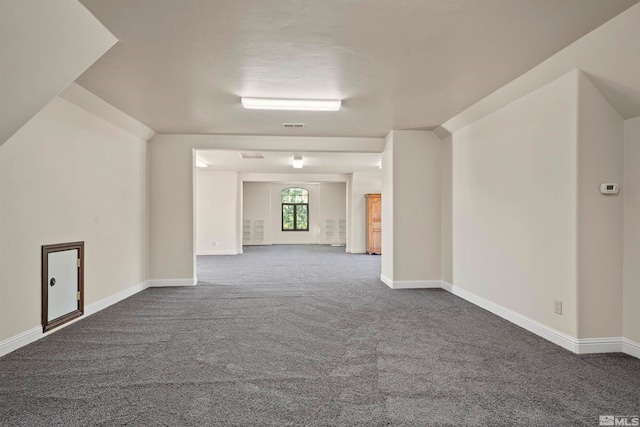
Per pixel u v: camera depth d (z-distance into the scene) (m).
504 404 2.16
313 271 7.28
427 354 2.94
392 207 5.52
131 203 5.07
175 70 3.12
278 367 2.70
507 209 3.83
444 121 4.95
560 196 3.06
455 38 2.56
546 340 3.23
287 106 4.02
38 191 3.27
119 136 4.74
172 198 5.71
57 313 3.55
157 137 5.66
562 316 3.07
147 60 2.91
